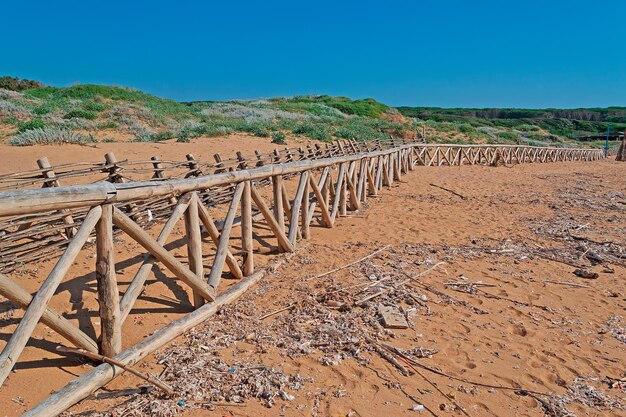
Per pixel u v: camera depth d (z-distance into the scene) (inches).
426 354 155.3
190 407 121.6
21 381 125.7
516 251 278.8
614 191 539.2
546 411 128.2
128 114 937.5
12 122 789.9
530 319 186.4
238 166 378.9
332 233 315.6
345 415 122.6
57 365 135.0
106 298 136.1
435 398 132.7
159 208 286.8
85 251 231.9
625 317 190.1
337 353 153.9
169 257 162.1
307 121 1143.0
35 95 1240.2
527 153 1045.2
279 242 258.4
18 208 105.9
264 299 197.5
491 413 126.8
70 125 797.9
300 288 208.7
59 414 113.9
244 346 155.7
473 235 317.1
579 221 364.8
